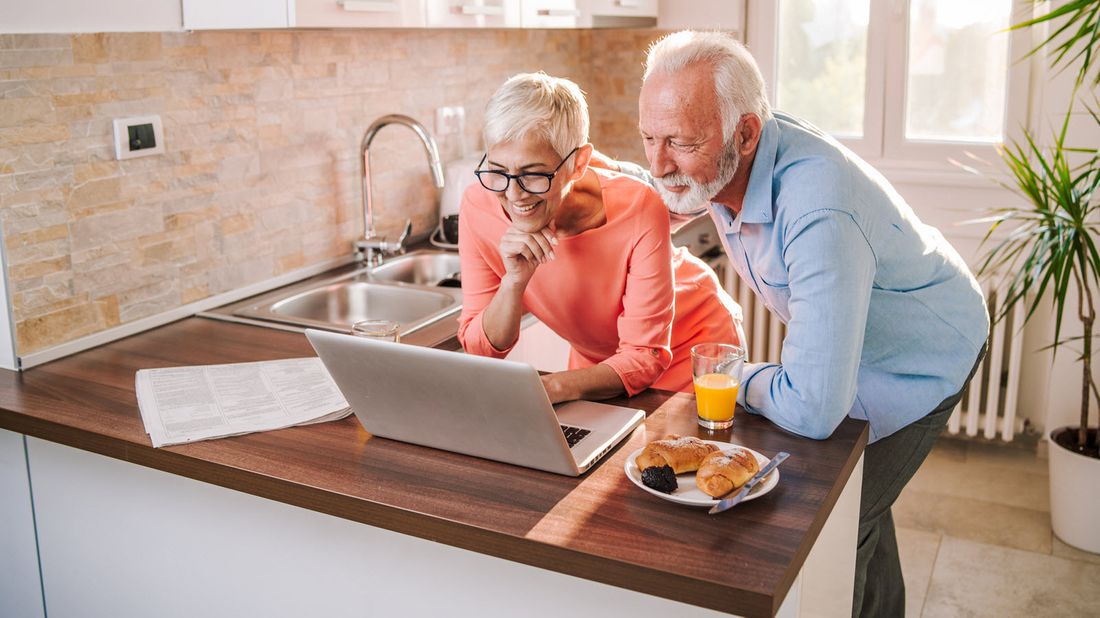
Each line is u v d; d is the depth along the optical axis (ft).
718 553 4.07
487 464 4.92
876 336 5.82
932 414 6.02
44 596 6.29
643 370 5.81
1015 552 9.67
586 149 5.49
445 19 7.54
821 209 4.91
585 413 5.42
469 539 4.32
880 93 11.67
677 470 4.68
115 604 6.00
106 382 6.05
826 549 4.82
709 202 5.63
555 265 6.08
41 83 6.13
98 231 6.63
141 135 6.79
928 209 11.62
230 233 7.68
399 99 9.35
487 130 5.31
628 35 12.29
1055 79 10.42
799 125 5.64
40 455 5.97
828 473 4.76
